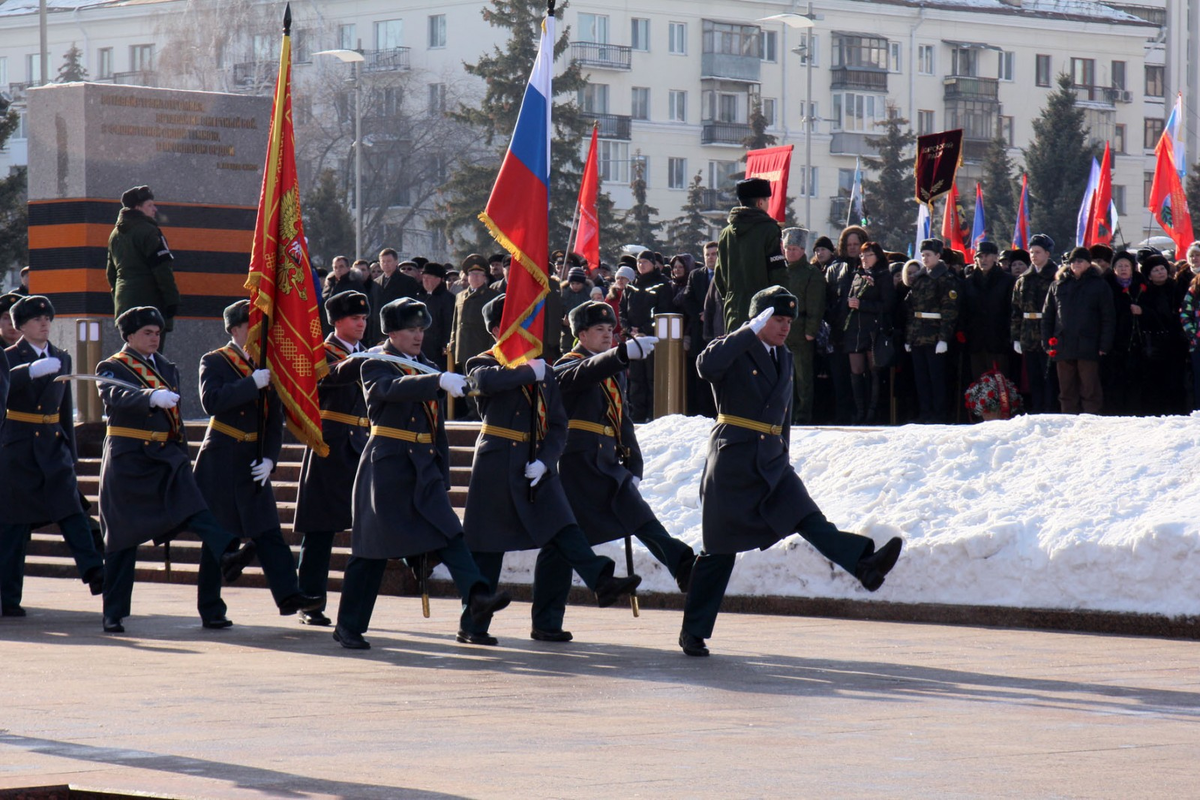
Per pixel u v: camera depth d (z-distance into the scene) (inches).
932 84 3752.5
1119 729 333.1
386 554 463.2
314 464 531.8
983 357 855.7
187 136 1018.1
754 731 327.9
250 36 2632.9
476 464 478.3
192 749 303.7
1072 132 3307.1
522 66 2967.5
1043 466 592.4
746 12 3560.5
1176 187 1157.1
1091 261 786.8
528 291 485.4
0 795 260.1
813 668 431.2
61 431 573.9
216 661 442.6
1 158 3831.2
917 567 560.4
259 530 521.7
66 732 323.6
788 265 848.9
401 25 3454.7
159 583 710.5
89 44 3742.6
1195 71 4087.1
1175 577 513.3
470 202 2906.0
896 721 342.0
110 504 516.1
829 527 440.1
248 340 523.8
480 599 458.9
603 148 3437.5
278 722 337.4
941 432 634.2
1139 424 605.0
